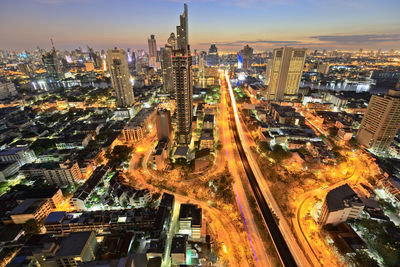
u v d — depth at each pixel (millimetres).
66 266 148250
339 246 162250
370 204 199250
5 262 161125
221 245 169625
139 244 168750
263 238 175625
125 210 189125
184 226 176000
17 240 174750
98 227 179750
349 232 172000
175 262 153500
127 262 142875
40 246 152500
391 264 150125
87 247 152375
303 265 154750
